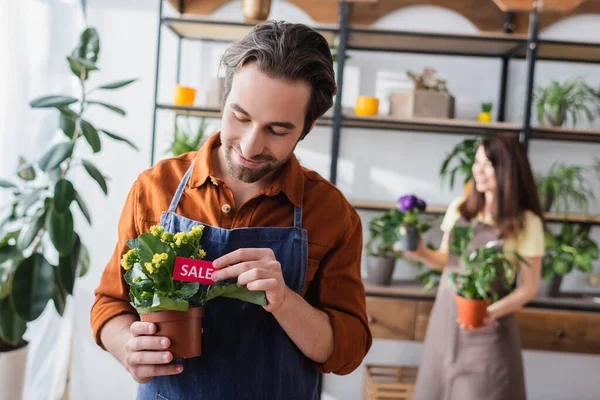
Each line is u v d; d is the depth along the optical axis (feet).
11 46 7.11
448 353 7.20
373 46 9.23
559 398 9.62
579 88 9.42
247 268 2.83
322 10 9.14
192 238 2.88
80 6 8.77
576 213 9.49
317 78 2.88
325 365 3.32
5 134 7.16
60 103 6.33
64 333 9.09
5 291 6.64
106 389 9.52
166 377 3.25
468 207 7.64
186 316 2.85
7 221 6.85
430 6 9.22
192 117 9.36
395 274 9.48
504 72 9.34
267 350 3.23
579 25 9.22
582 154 9.48
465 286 6.73
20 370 7.03
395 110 8.65
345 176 9.55
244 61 2.81
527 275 7.00
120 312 3.32
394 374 9.05
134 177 9.42
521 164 7.08
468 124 8.30
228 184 3.39
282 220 3.36
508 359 6.96
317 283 3.51
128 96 9.34
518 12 9.14
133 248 3.01
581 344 8.41
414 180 9.56
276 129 2.89
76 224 9.40
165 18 7.98
